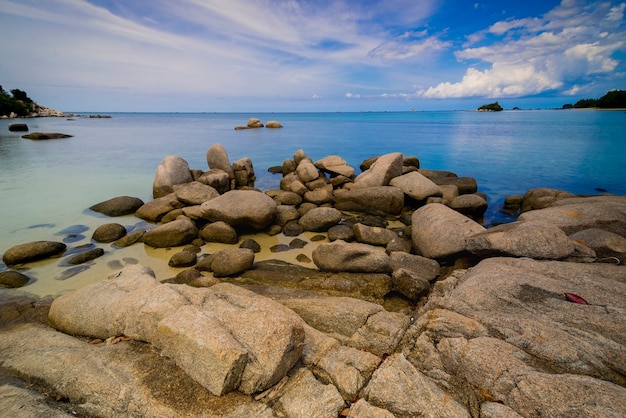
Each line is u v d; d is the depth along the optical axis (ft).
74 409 12.87
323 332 18.47
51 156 91.50
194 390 13.15
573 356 14.11
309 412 12.55
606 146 104.01
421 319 18.58
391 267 27.12
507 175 70.90
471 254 28.71
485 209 45.29
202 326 13.96
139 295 17.17
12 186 59.00
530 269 22.27
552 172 72.23
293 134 165.48
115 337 16.84
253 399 13.02
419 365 15.38
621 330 15.43
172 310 15.57
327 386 13.74
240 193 39.42
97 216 43.70
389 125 239.30
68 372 14.17
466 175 71.82
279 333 14.23
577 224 30.83
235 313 15.47
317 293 24.52
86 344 16.42
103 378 13.78
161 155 94.79
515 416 11.64
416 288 23.88
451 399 12.64
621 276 20.71
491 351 14.51
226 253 28.76
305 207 44.83
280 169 77.10
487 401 12.73
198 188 43.86
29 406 12.37
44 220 42.06
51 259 31.42
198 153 99.09
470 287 20.03
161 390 13.17
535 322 16.28
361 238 35.06
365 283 25.50
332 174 64.85
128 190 57.52
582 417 11.07
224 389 12.77
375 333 18.17
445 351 15.48
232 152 103.81
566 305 17.60
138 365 14.47
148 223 41.37
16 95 311.88
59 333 17.46
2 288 26.11
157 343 15.47
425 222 32.83
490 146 111.34
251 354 13.51
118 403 12.98
